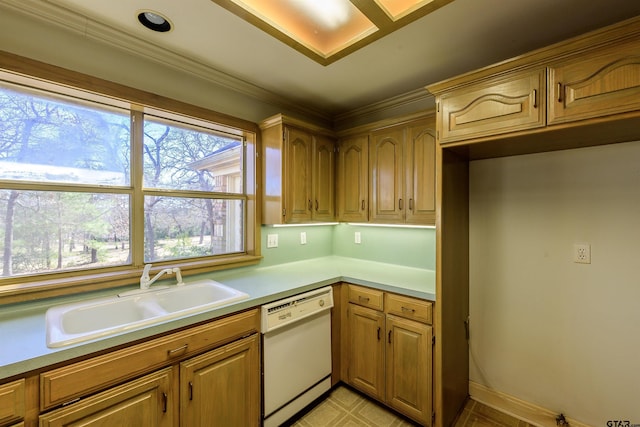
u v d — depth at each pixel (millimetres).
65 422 1091
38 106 1570
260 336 1743
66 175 1649
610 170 1671
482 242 2139
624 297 1644
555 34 1632
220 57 1896
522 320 1987
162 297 1783
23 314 1417
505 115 1479
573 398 1810
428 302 1804
